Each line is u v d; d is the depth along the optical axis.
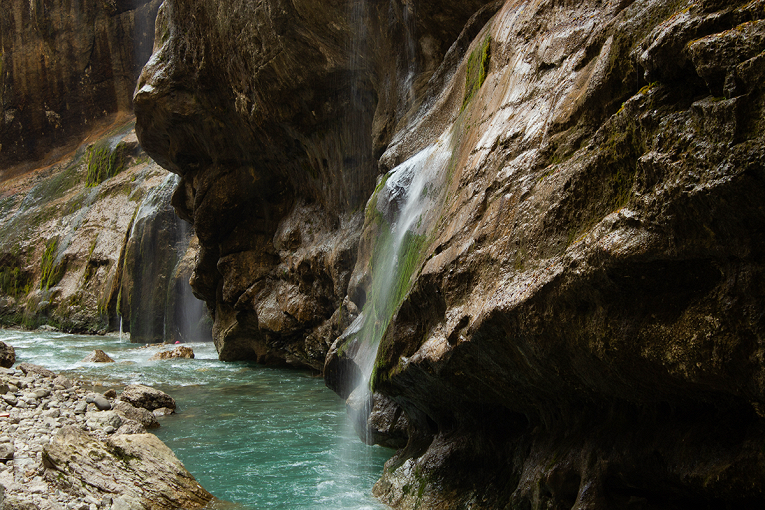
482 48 5.43
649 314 2.49
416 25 7.93
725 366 2.21
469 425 4.53
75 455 4.86
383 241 6.36
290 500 4.96
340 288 10.41
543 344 3.09
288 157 12.77
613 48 2.96
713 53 2.16
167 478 4.96
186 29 12.66
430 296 4.23
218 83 12.53
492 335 3.41
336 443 6.93
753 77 2.02
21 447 5.33
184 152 14.73
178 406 9.29
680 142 2.26
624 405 3.09
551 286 2.88
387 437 6.18
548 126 3.47
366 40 8.92
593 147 2.90
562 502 3.32
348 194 10.96
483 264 3.59
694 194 2.15
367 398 6.44
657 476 2.80
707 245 2.20
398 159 6.94
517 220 3.37
